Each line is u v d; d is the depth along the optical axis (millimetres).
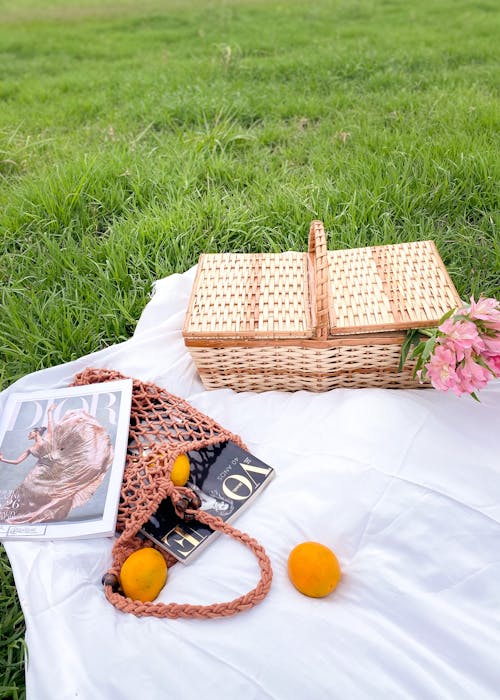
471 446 1565
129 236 2691
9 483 1618
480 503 1432
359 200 2834
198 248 2697
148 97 4430
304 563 1312
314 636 1230
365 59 5027
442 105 3867
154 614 1297
